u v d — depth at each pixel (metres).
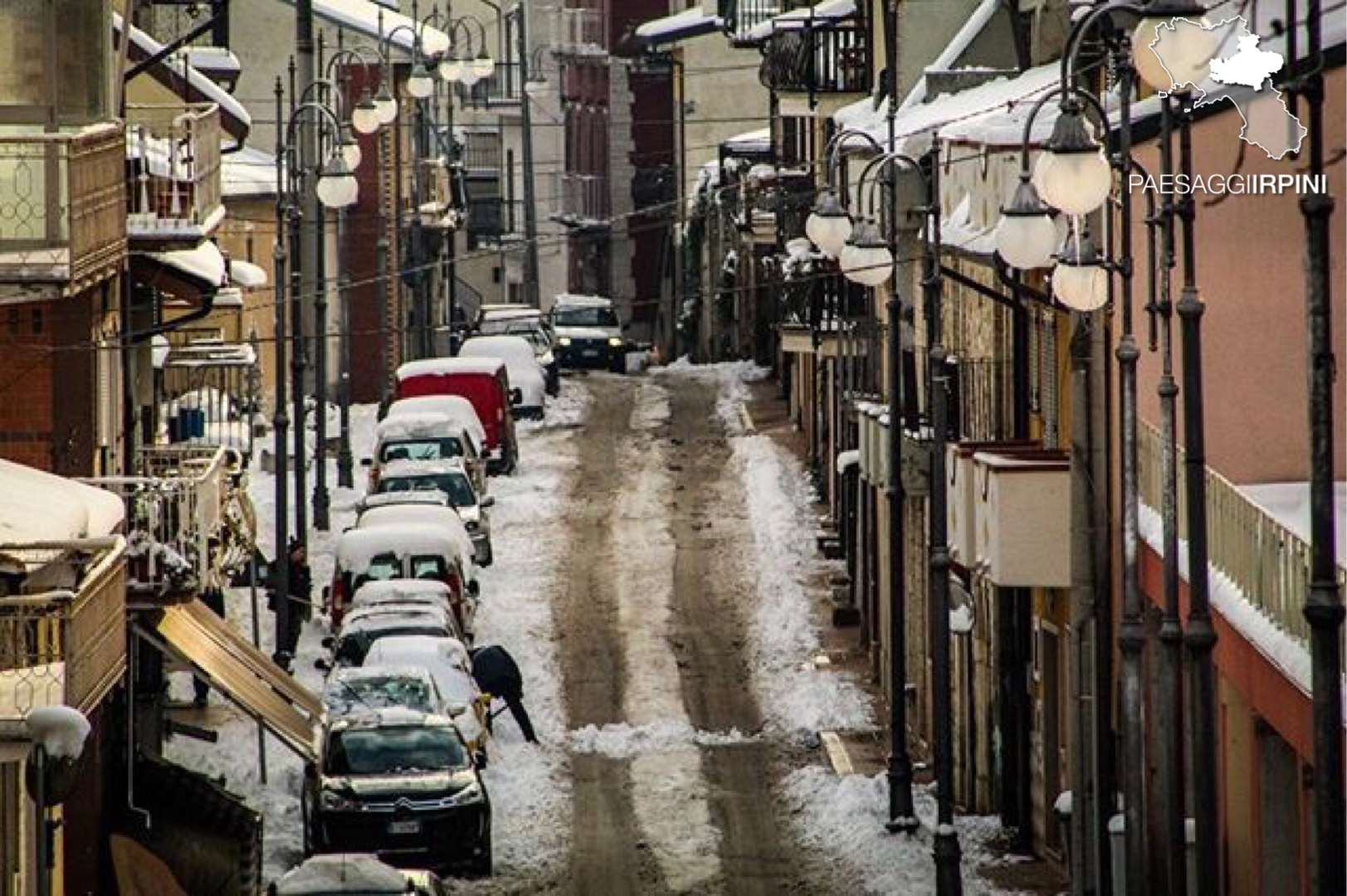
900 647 76.56
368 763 74.69
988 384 83.94
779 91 133.38
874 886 72.06
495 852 76.31
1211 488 56.31
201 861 70.31
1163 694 52.66
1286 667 48.34
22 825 53.19
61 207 61.62
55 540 53.25
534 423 150.62
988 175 76.00
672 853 76.06
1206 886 47.91
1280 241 59.75
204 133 75.25
